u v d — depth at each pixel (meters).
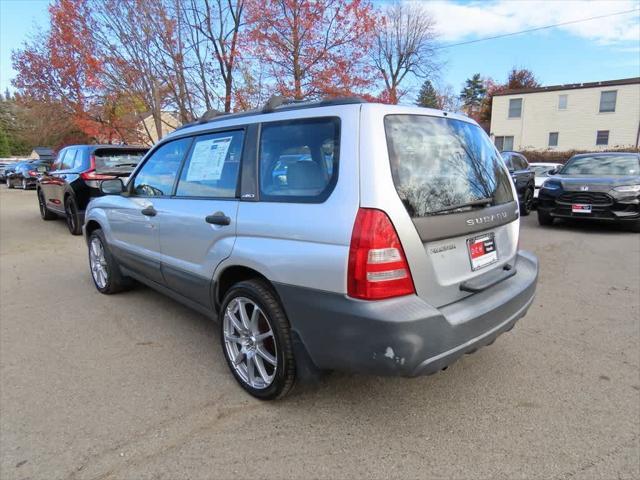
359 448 2.35
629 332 3.80
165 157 3.76
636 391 2.87
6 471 2.18
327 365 2.36
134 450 2.34
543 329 3.88
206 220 3.00
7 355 3.43
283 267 2.43
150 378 3.08
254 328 2.79
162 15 11.77
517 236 3.17
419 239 2.22
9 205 14.58
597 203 8.62
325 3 12.93
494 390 2.90
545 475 2.15
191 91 12.85
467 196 2.60
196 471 2.18
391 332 2.09
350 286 2.15
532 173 12.27
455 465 2.22
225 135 3.08
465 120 2.94
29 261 6.56
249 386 2.84
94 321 4.12
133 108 14.05
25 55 15.63
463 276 2.50
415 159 2.36
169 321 4.12
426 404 2.75
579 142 31.09
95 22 12.14
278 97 2.88
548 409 2.68
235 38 12.53
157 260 3.72
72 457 2.28
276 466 2.22
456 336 2.28
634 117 29.05
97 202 4.85
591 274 5.66
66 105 15.80
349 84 13.38
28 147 61.44
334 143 2.34
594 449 2.33
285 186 2.55
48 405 2.75
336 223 2.21
